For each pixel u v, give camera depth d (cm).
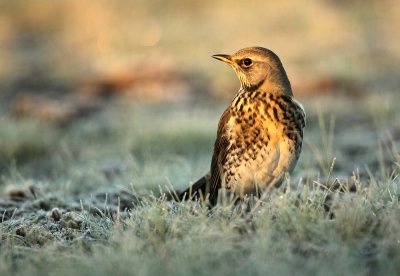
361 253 682
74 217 851
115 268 651
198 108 1838
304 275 620
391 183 916
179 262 653
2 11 3406
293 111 874
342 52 2453
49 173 1368
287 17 2864
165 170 1188
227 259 668
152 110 1828
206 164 1285
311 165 1239
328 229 715
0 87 2392
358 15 2953
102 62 2464
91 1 3300
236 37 2720
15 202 1024
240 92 906
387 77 2198
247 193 905
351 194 845
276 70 884
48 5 3381
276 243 685
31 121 1666
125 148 1435
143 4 3209
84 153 1448
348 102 1838
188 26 2944
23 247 750
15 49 3059
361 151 1402
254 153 876
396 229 701
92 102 2014
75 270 655
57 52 2905
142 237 752
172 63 2262
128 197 1042
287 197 792
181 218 777
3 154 1469
